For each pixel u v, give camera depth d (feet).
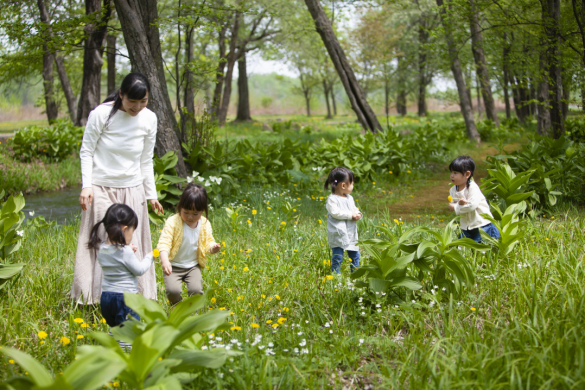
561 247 13.97
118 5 23.47
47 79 65.16
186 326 7.34
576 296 10.36
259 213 22.24
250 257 15.83
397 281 11.06
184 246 11.48
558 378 7.54
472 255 14.38
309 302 11.87
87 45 43.73
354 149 33.78
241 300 12.06
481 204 15.30
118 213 9.89
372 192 30.50
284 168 30.37
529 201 21.20
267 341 9.56
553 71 28.73
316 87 163.02
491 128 62.23
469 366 8.18
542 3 27.68
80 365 5.81
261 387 7.88
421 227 11.78
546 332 8.85
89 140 11.77
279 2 65.98
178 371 7.25
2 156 39.93
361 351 9.51
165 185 22.76
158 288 13.55
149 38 25.61
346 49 81.92
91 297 11.66
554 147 24.67
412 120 111.04
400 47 83.46
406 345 9.47
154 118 12.59
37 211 27.73
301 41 79.46
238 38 82.79
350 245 14.33
